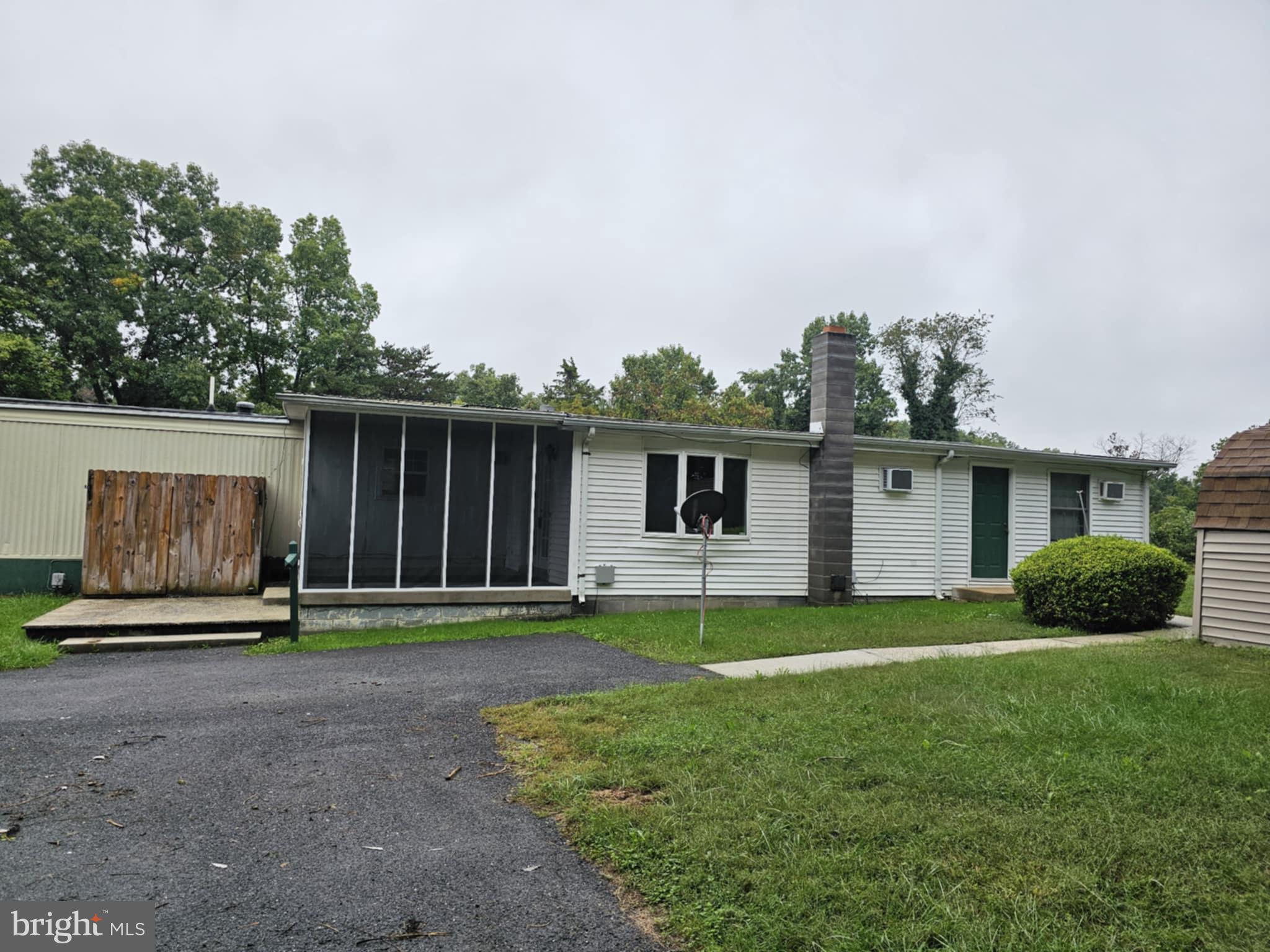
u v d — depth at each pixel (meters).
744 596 12.60
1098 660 7.35
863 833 3.32
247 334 27.36
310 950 2.55
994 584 14.23
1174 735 4.75
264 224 28.06
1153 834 3.29
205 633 8.94
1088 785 3.87
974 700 5.62
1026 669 6.76
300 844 3.40
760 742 4.65
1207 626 9.07
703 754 4.46
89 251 24.02
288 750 4.74
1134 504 15.36
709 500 8.76
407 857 3.28
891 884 2.87
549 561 12.17
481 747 4.82
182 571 10.81
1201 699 5.73
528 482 12.00
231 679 6.84
